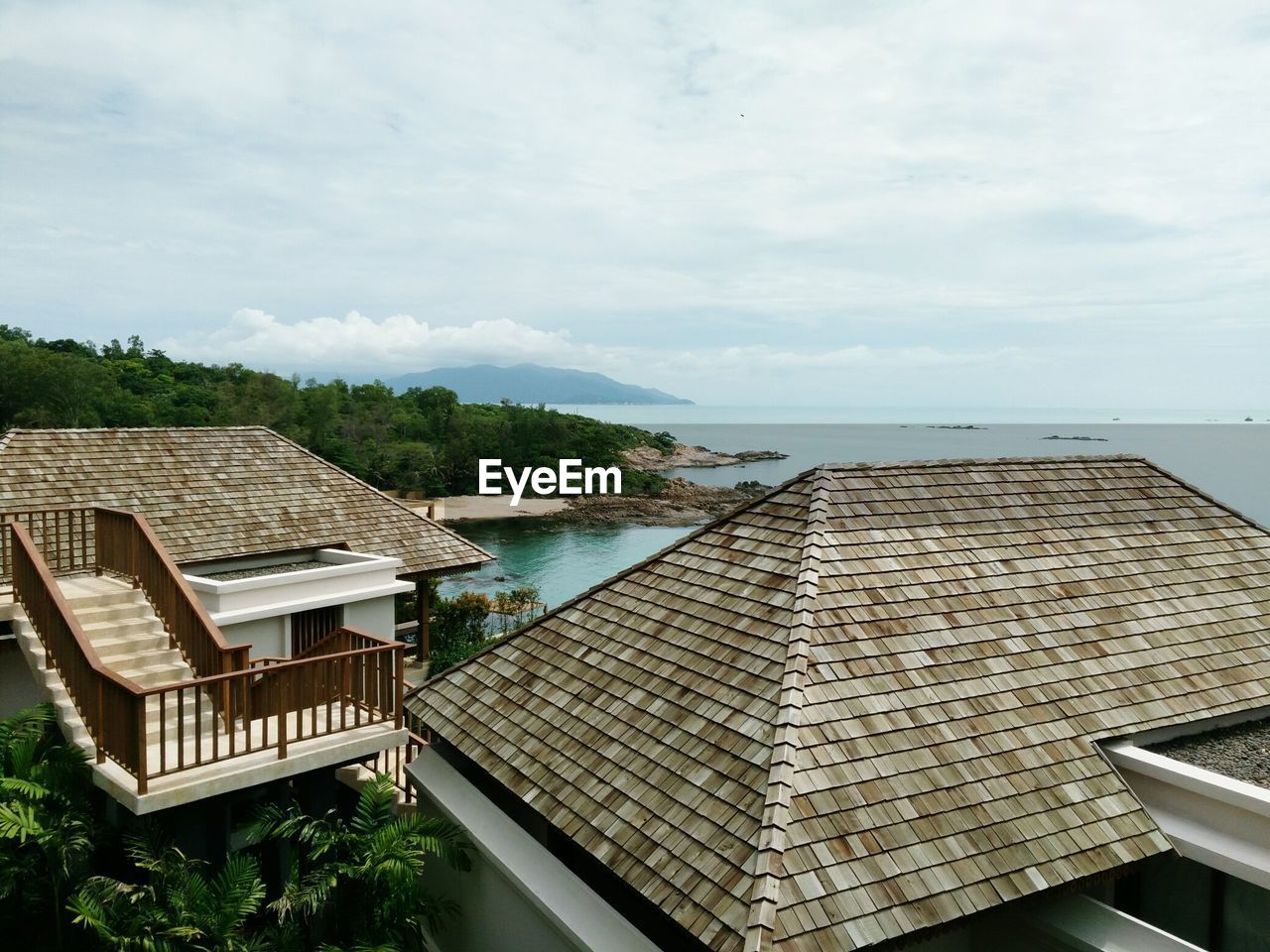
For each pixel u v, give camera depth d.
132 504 18.53
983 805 7.89
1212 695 10.13
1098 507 12.96
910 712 8.61
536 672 11.32
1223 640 11.10
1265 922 7.96
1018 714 9.03
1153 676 10.12
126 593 12.88
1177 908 8.68
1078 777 8.52
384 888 8.84
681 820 7.77
